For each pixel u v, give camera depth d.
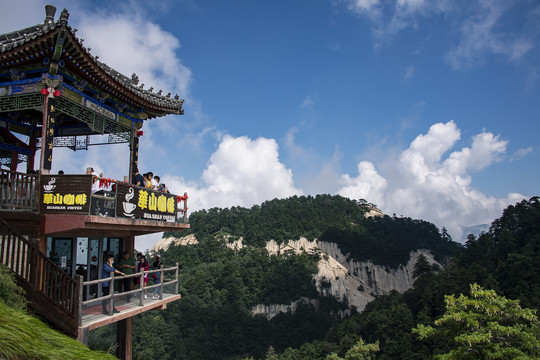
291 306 148.88
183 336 122.25
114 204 13.11
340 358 83.50
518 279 85.38
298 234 198.12
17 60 12.32
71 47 11.91
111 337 107.94
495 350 22.56
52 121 12.58
